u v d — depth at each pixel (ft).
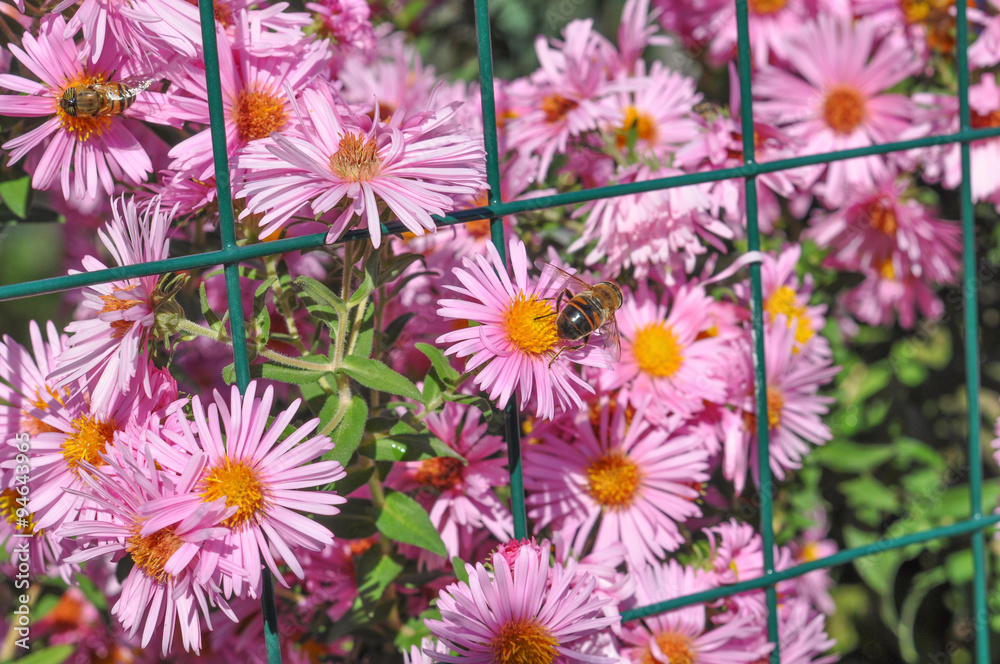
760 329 1.42
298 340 1.37
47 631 1.64
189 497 1.24
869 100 1.71
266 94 1.33
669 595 1.43
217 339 1.28
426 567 1.43
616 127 1.56
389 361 1.41
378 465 1.36
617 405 1.44
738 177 1.40
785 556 1.49
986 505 1.75
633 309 1.46
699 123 1.55
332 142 1.28
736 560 1.48
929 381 1.85
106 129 1.32
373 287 1.30
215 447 1.25
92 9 1.29
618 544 1.42
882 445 1.79
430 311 1.52
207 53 1.26
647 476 1.44
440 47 2.19
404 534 1.35
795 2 1.80
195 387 1.54
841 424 1.74
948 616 1.83
